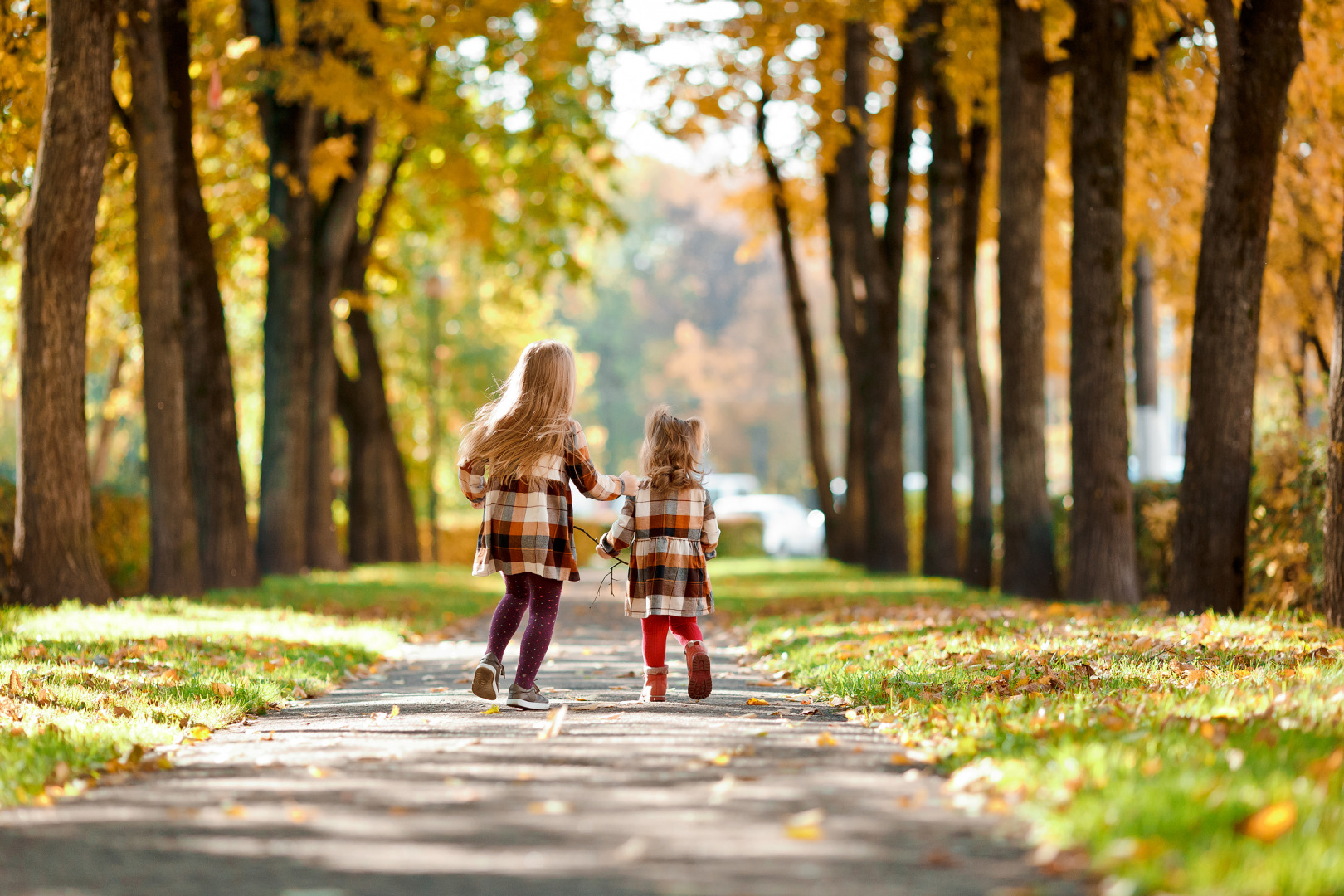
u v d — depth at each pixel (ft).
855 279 137.69
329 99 86.58
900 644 49.49
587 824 21.54
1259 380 90.22
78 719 33.12
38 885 18.37
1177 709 29.53
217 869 19.12
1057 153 101.24
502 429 35.47
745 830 20.94
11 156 67.82
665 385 379.76
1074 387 74.18
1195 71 75.05
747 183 153.89
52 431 64.28
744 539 243.81
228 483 86.99
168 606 67.92
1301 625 50.29
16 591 63.93
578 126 131.44
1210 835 18.16
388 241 156.46
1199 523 58.70
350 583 102.73
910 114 118.93
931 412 115.75
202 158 104.78
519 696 36.01
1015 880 17.78
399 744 30.37
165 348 75.51
